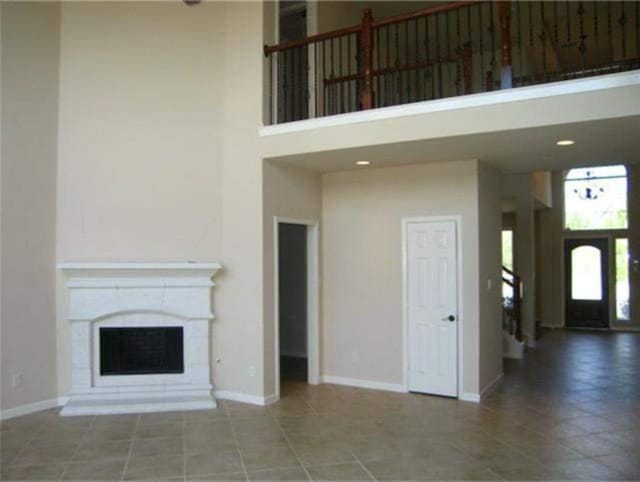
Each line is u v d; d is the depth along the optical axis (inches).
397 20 186.9
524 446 160.9
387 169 229.6
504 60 167.9
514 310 311.0
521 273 346.9
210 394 209.2
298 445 162.4
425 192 221.1
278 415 192.2
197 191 213.9
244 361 209.0
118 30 210.4
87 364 203.0
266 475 140.4
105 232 206.5
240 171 211.0
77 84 206.7
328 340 242.7
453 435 170.7
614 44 329.4
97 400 200.7
